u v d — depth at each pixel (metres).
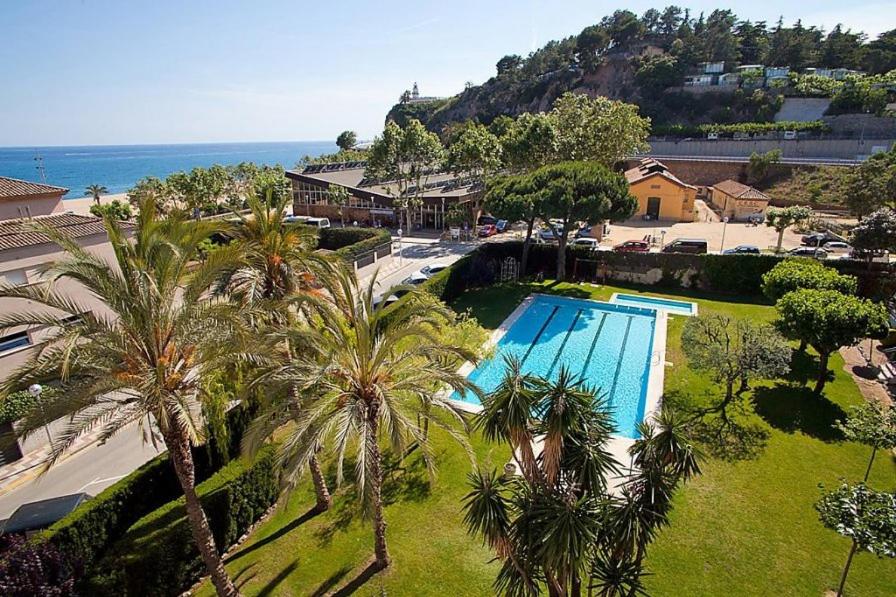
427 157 49.22
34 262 19.38
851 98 78.00
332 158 91.75
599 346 24.81
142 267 9.80
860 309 16.88
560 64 126.12
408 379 11.47
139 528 11.55
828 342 17.36
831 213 54.47
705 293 31.88
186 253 10.73
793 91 85.75
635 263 33.81
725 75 95.75
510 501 8.77
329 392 11.02
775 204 59.84
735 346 17.81
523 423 8.24
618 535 8.09
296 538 13.15
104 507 11.91
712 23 125.06
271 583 11.70
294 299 12.02
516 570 8.78
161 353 10.19
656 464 8.54
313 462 13.59
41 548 9.97
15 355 18.20
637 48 119.88
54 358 9.16
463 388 11.52
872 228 27.61
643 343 25.09
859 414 11.88
